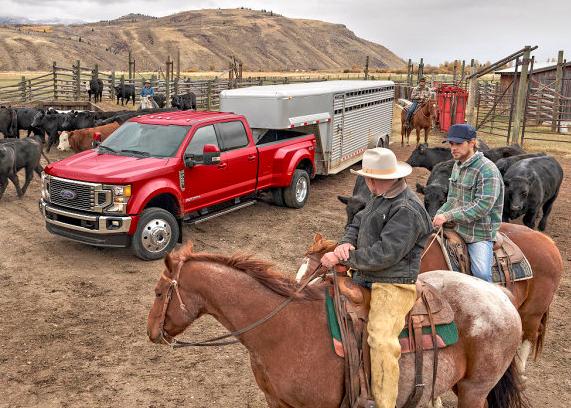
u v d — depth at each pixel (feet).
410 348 12.09
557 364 20.58
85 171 29.04
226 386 18.85
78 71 104.27
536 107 90.12
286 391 12.01
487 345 12.64
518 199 32.37
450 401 17.84
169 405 17.66
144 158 31.12
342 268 13.20
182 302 12.12
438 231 16.29
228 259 12.48
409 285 11.93
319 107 45.14
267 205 42.98
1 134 76.43
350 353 11.66
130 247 32.35
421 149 47.39
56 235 32.53
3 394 17.98
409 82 135.64
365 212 12.17
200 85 110.63
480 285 13.25
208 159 30.73
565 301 26.16
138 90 113.39
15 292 25.95
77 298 25.50
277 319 11.99
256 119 41.50
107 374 19.35
